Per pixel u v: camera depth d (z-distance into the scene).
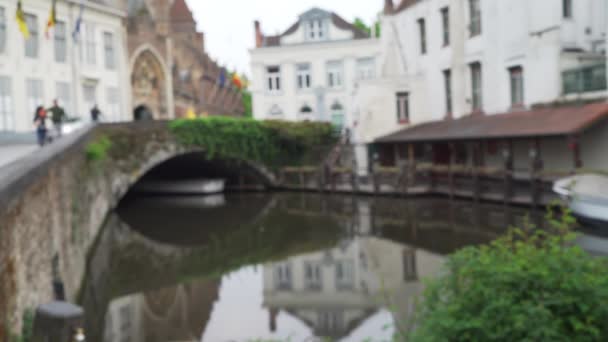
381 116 30.23
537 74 21.98
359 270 13.54
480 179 24.12
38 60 27.36
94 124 22.05
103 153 20.47
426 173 25.94
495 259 5.59
